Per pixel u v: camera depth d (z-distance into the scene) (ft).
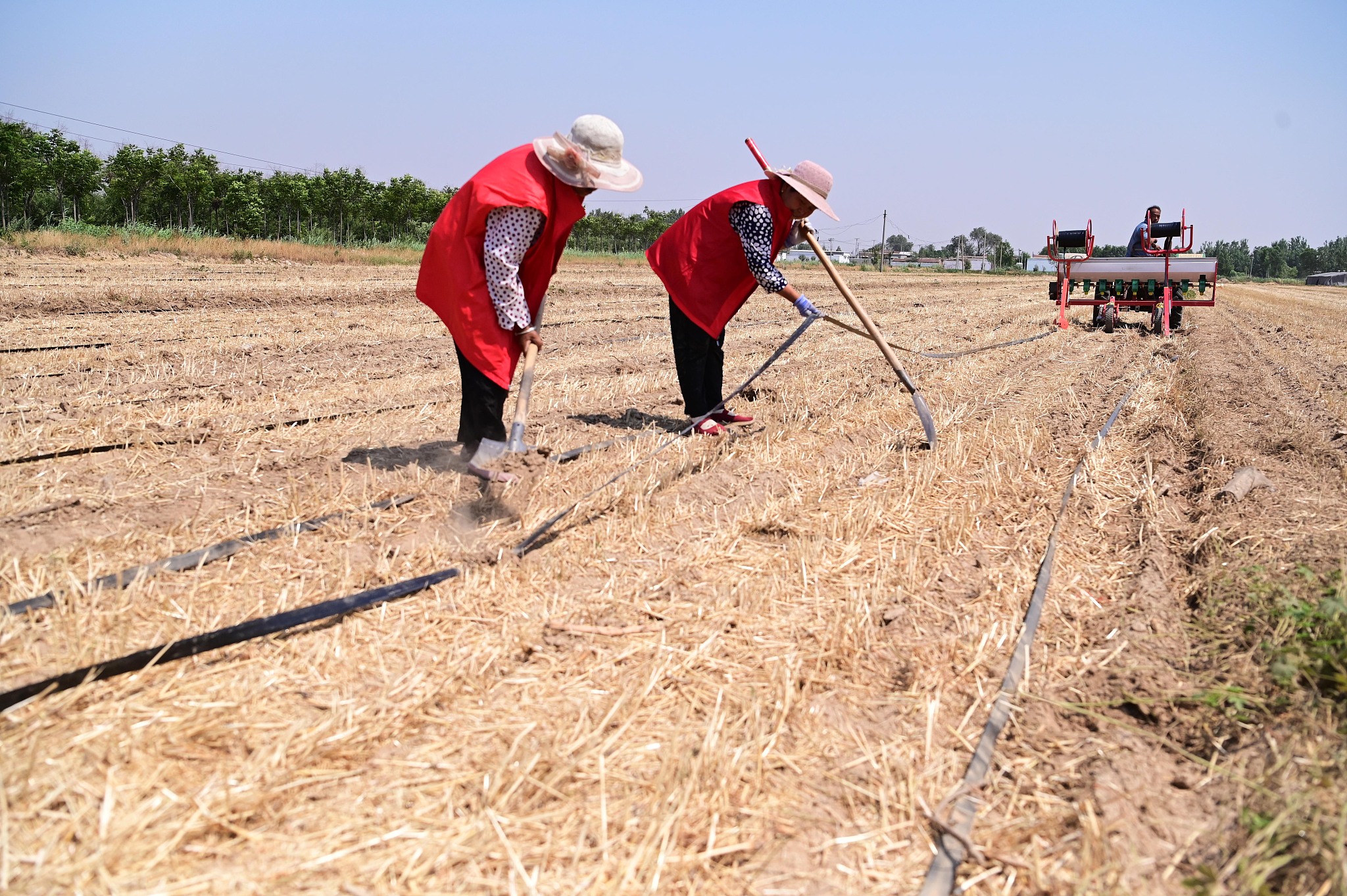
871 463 18.60
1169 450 20.52
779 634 10.98
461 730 8.77
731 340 40.27
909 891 7.04
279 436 18.76
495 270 14.21
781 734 8.91
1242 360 37.50
